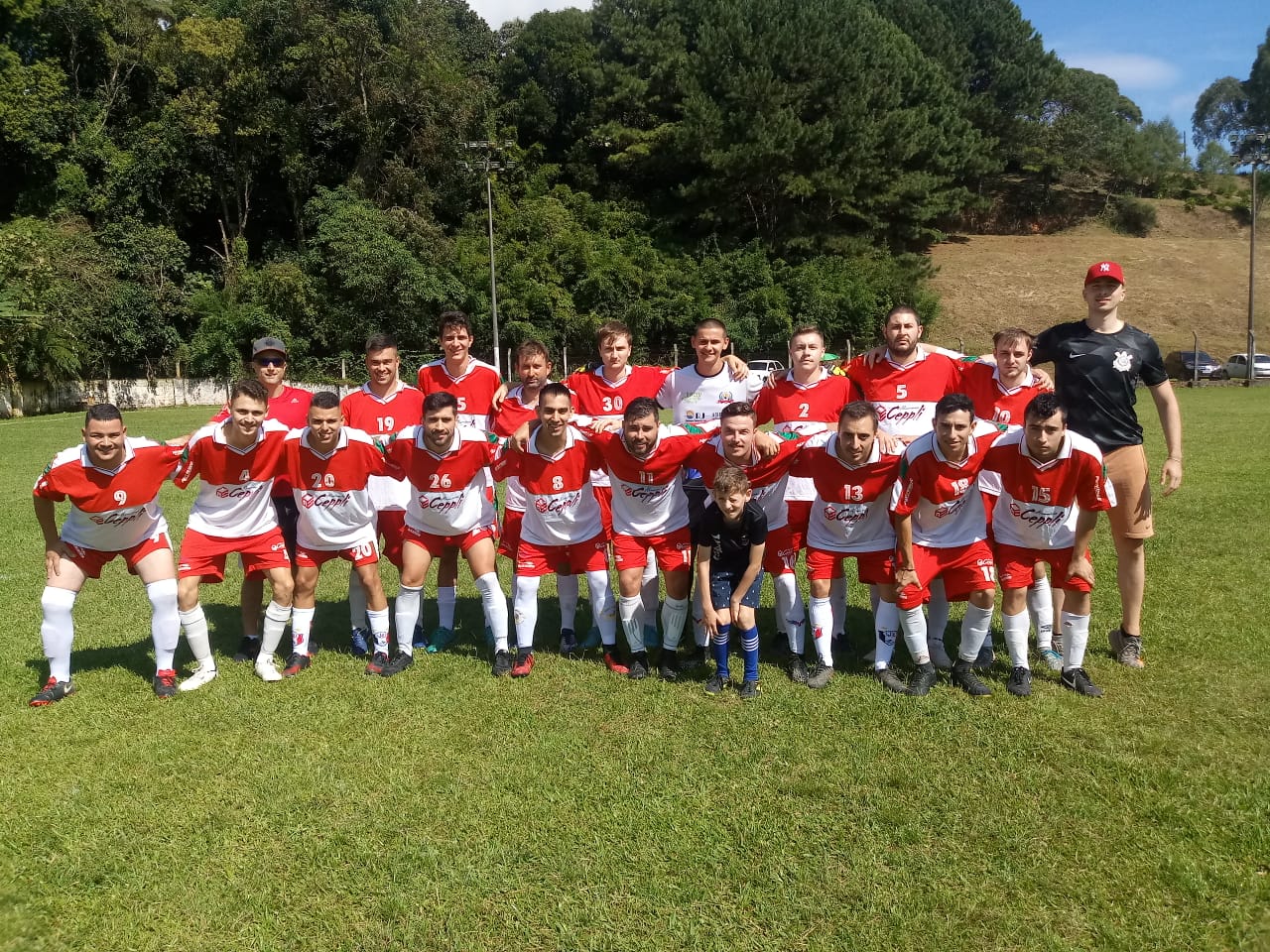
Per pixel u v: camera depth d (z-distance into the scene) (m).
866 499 5.15
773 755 4.15
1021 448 4.90
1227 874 3.13
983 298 49.72
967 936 2.86
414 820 3.62
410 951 2.84
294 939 2.92
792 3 50.16
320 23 39.88
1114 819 3.52
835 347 44.06
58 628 5.04
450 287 39.84
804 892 3.10
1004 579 5.06
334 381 38.22
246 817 3.67
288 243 44.75
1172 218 66.12
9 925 3.00
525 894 3.11
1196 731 4.30
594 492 6.00
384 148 43.94
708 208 49.06
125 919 3.04
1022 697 4.85
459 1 60.66
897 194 49.88
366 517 5.50
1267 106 80.31
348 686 5.20
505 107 54.12
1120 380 5.32
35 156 38.97
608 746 4.29
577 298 43.31
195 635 5.27
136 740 4.43
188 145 40.31
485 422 6.91
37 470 15.18
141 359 37.34
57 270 32.91
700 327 6.27
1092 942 2.82
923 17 61.69
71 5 39.84
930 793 3.75
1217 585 6.71
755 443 5.26
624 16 56.38
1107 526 9.37
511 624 6.49
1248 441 15.64
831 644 5.71
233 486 5.30
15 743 4.41
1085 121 65.75
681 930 2.90
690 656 5.72
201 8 44.78
